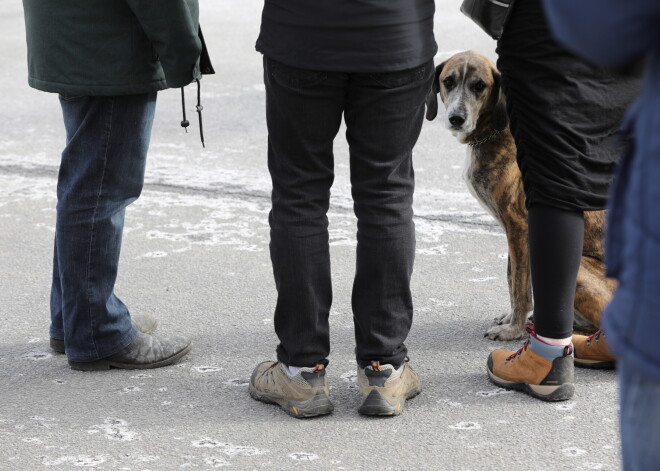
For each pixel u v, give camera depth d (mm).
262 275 6816
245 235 7680
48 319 6098
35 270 6961
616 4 2115
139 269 6941
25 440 4559
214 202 8508
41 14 4828
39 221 8047
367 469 4262
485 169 5719
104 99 4938
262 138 10664
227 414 4816
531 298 5676
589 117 4504
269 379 4844
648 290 2236
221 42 16062
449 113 5738
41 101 12445
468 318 6008
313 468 4273
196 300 6379
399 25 4219
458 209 8203
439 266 6902
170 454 4414
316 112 4344
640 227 2248
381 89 4309
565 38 2246
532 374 4879
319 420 4738
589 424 4641
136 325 5707
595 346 5148
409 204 4586
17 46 16062
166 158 9906
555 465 4262
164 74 4941
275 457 4379
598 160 4562
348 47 4191
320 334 4688
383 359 4719
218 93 12734
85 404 4938
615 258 2457
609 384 5062
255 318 6074
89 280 5172
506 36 4559
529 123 4551
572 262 4660
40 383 5195
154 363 5359
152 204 8445
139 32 4836
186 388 5121
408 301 4703
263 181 9133
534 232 4672
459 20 16844
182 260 7121
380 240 4508
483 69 5754
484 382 5137
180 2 4613
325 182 4547
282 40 4254
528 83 4504
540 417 4719
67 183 5125
